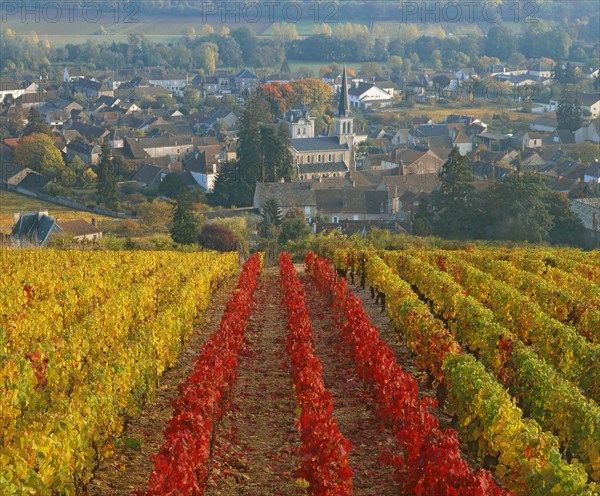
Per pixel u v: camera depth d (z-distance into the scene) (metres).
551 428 34.75
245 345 54.66
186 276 76.00
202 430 29.92
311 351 43.44
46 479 25.72
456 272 75.50
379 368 38.78
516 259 86.00
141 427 38.59
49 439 26.34
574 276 73.25
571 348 44.81
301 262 130.88
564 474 25.34
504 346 43.22
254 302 74.50
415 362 48.28
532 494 26.22
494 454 31.53
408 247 128.38
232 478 32.56
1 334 42.91
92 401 31.86
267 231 197.50
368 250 96.06
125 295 56.47
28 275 65.38
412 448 28.86
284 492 31.38
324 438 28.05
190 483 26.02
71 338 42.19
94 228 197.88
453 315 57.09
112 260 84.38
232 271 104.06
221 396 38.44
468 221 192.62
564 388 34.62
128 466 33.53
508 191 187.50
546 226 186.12
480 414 32.50
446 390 41.94
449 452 26.81
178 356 53.19
